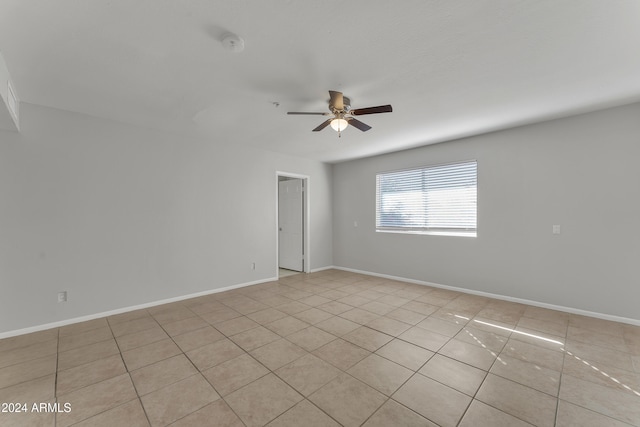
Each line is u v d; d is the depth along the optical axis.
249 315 3.31
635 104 2.94
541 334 2.77
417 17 1.66
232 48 1.88
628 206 3.00
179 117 3.27
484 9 1.59
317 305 3.66
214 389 1.94
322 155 5.30
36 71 2.23
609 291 3.11
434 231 4.58
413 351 2.45
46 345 2.57
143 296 3.57
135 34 1.80
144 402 1.81
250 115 3.20
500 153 3.83
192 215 4.02
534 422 1.62
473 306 3.59
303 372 2.13
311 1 1.53
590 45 1.94
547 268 3.50
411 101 2.84
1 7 1.52
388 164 5.13
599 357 2.33
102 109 3.03
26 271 2.83
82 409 1.74
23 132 2.83
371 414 1.70
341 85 2.49
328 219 6.09
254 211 4.75
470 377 2.07
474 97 2.76
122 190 3.42
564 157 3.36
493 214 3.91
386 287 4.53
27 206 2.85
